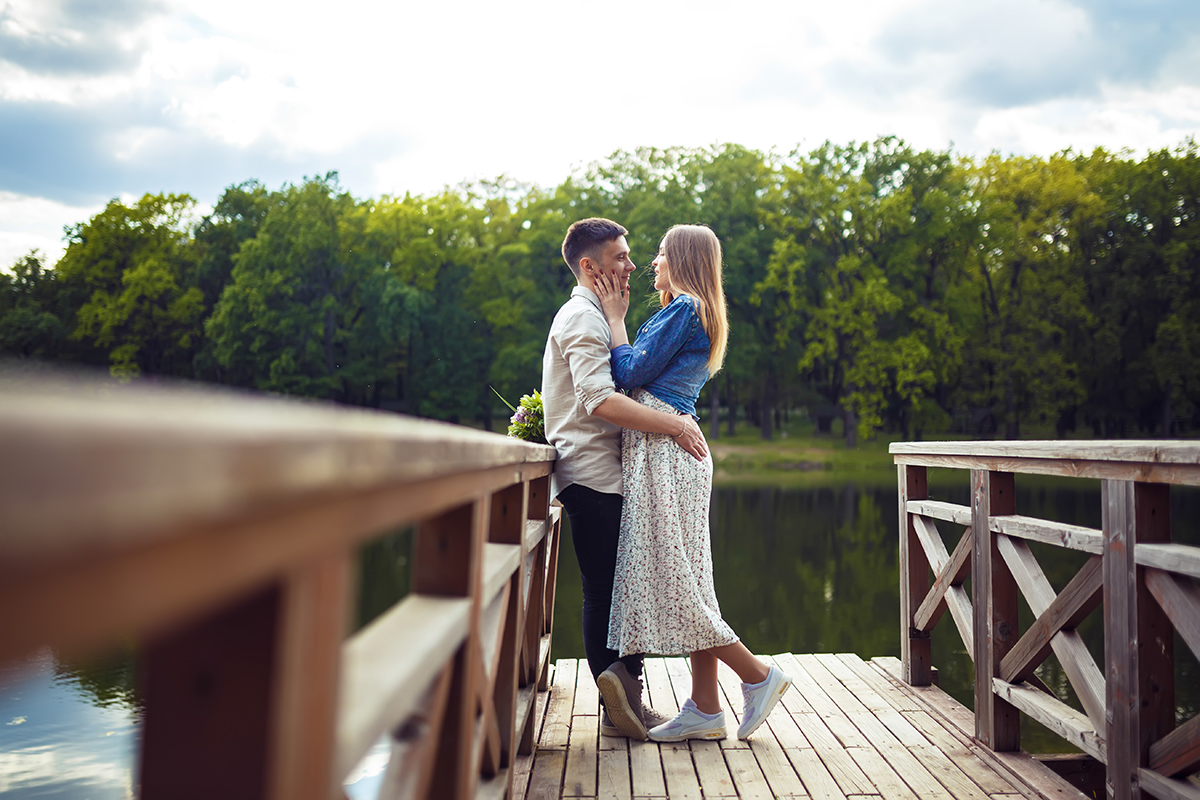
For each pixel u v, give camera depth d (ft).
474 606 4.01
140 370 136.87
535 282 126.93
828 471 104.22
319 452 1.55
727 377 120.88
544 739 9.97
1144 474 6.75
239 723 1.65
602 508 9.48
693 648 9.26
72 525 0.88
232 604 1.66
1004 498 9.56
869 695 11.80
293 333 128.98
